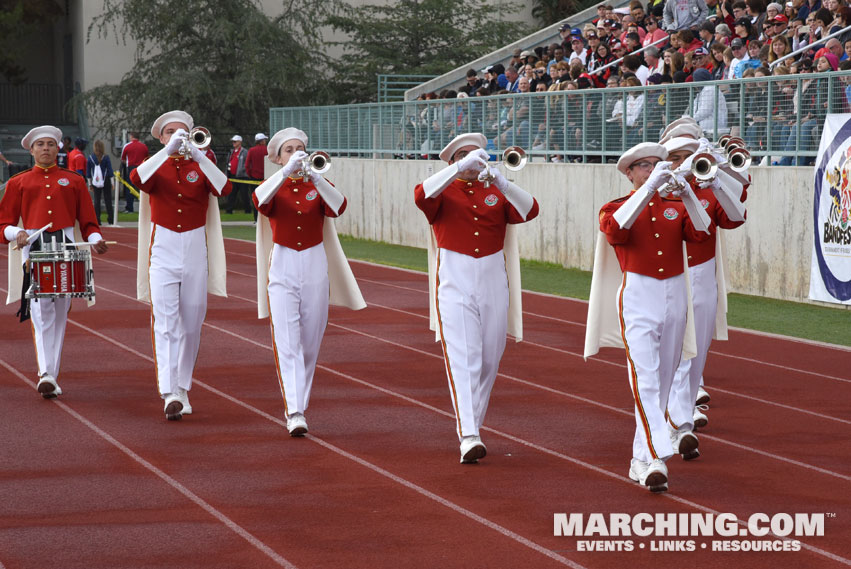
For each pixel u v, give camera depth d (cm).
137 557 623
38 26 4462
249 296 1794
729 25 2294
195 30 4069
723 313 913
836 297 1645
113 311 1619
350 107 3095
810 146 1712
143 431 928
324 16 4159
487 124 2508
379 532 668
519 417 988
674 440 850
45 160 1031
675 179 728
